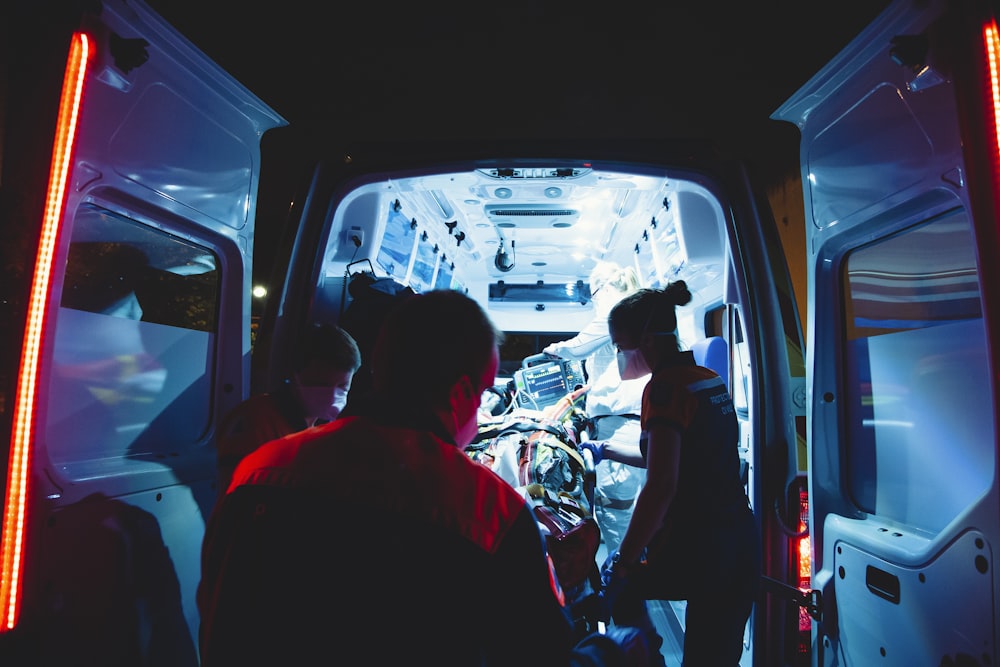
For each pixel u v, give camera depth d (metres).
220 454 1.54
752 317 1.97
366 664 0.69
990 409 1.17
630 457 2.26
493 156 2.10
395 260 3.01
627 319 1.80
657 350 1.80
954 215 1.26
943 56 1.12
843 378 1.71
